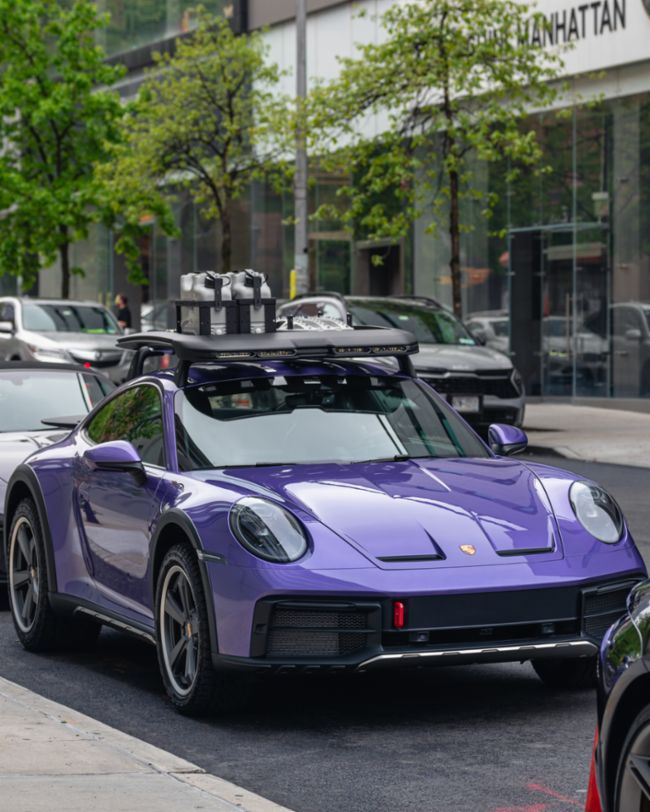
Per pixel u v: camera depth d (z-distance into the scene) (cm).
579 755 697
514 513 782
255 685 845
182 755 707
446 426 916
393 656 718
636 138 2966
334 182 3841
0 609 1150
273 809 591
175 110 3391
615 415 2930
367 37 3675
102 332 3052
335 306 2441
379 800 629
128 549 858
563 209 3172
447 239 3494
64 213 3944
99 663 949
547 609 741
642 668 469
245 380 899
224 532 749
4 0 3903
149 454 877
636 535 1448
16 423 1290
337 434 873
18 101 3934
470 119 2781
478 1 2614
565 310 3206
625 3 2922
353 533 748
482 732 743
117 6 4953
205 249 4534
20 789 608
